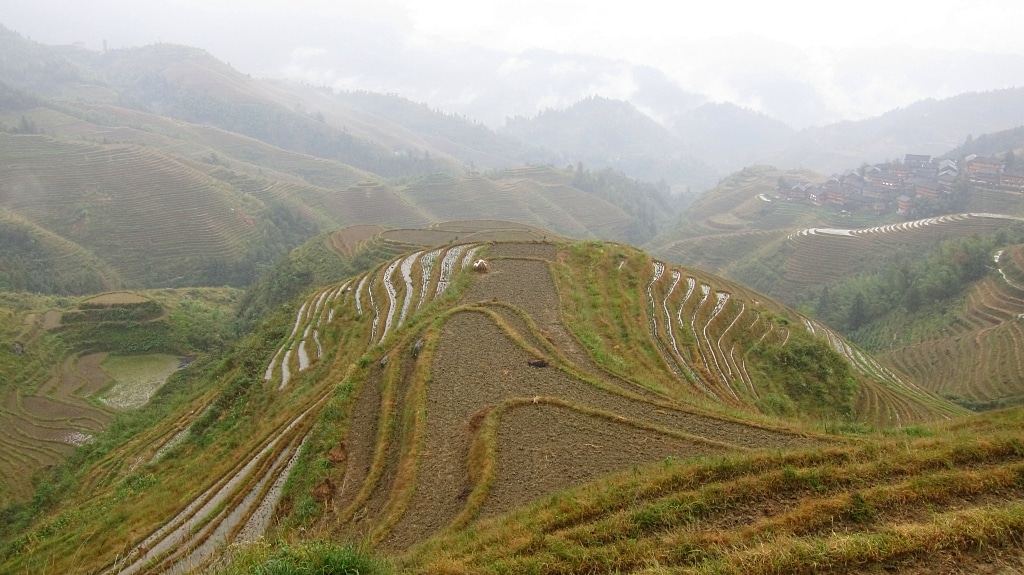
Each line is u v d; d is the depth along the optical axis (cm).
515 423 1939
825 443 1773
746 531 1114
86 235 11900
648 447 1769
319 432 2127
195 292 9238
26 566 2075
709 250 15162
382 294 4184
